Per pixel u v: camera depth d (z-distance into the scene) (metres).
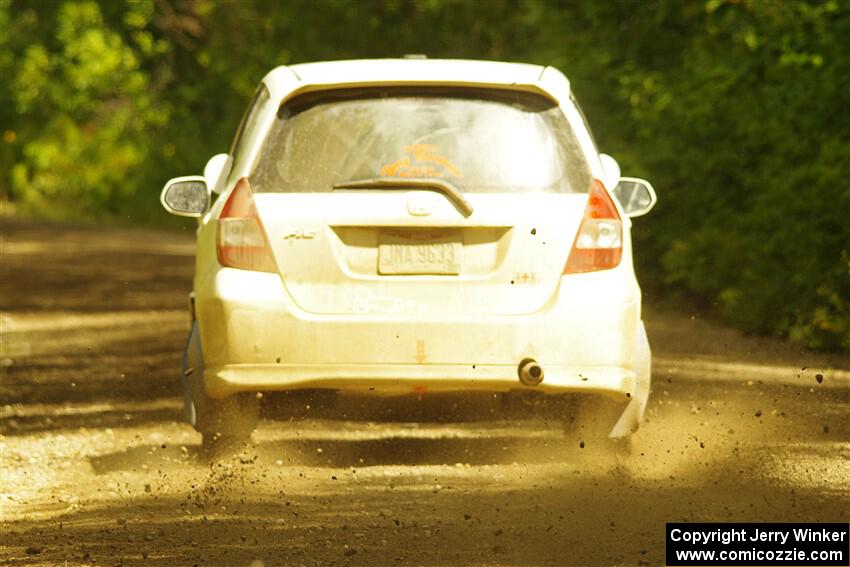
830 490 24.62
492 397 25.83
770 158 53.16
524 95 26.27
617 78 64.44
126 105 157.75
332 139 25.84
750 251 51.41
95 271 82.06
